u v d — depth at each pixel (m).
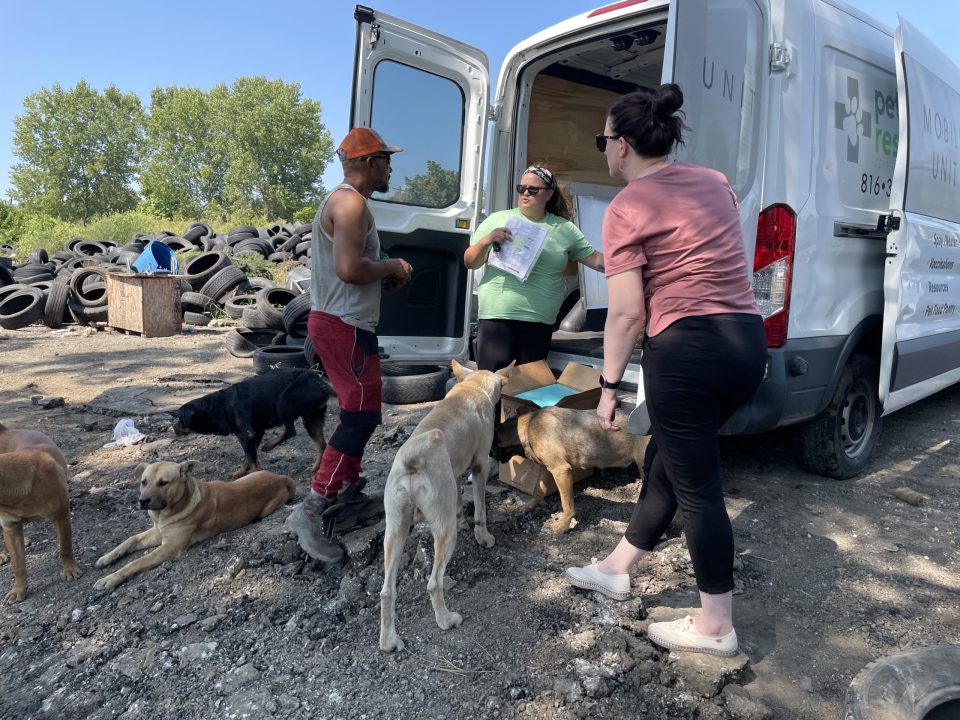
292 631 2.65
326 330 3.06
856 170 3.99
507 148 5.27
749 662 2.49
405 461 2.58
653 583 3.02
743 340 2.27
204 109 80.62
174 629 2.69
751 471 4.46
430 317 5.13
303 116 81.50
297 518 3.14
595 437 3.49
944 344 4.90
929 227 4.48
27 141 76.06
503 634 2.62
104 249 17.59
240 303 11.58
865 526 3.69
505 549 3.34
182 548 3.28
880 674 2.28
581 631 2.63
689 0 3.07
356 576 3.01
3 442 3.38
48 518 3.01
